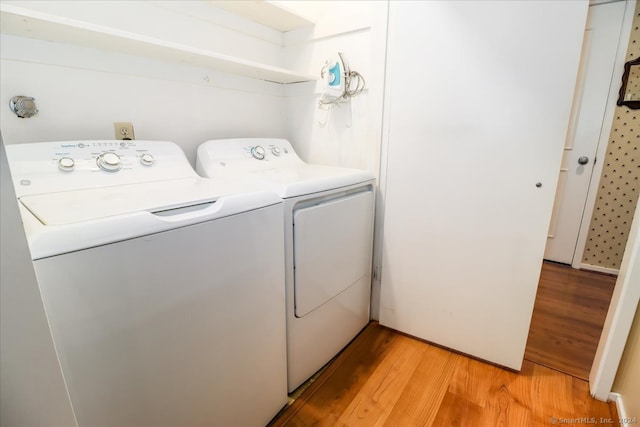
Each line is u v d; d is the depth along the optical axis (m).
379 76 1.56
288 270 1.16
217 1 1.49
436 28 1.35
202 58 1.35
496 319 1.45
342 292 1.50
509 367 1.46
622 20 2.15
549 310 2.01
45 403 0.46
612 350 1.23
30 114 1.05
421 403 1.29
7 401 0.42
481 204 1.39
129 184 1.09
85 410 0.64
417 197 1.55
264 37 1.83
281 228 1.09
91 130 1.21
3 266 0.39
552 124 1.19
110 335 0.66
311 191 1.20
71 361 0.60
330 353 1.50
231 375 0.96
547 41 1.14
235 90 1.72
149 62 1.34
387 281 1.75
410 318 1.71
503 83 1.25
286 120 2.07
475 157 1.36
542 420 1.20
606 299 2.15
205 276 0.83
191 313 0.81
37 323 0.43
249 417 1.06
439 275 1.57
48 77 1.08
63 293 0.58
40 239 0.55
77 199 0.86
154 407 0.76
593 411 1.24
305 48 1.87
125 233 0.66
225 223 0.87
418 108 1.46
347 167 1.82
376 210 1.73
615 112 2.29
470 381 1.40
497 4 1.20
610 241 2.50
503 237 1.37
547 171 1.23
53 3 1.06
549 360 1.54
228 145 1.54
